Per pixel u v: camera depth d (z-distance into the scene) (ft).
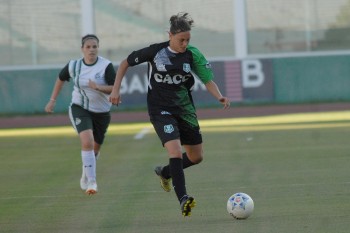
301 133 185.47
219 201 100.07
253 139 176.45
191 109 89.76
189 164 94.58
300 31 299.38
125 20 303.07
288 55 291.79
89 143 106.42
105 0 302.45
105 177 125.90
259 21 300.20
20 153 168.14
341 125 202.69
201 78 88.89
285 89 289.33
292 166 130.72
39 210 98.68
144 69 287.69
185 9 302.25
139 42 303.68
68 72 109.81
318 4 298.97
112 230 84.28
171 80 87.56
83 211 96.63
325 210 90.84
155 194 107.45
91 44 108.27
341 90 290.76
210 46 301.43
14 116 288.10
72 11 301.84
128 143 177.99
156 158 148.46
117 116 267.80
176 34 85.61
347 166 128.26
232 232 80.33
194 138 91.30
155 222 87.81
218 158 145.48
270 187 109.91
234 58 291.17
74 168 139.64
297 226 82.17
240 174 124.06
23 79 292.81
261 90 288.30
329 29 299.17
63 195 109.81
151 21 303.07
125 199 104.32
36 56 301.63
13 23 301.43
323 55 290.56
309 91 290.15
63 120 263.29
